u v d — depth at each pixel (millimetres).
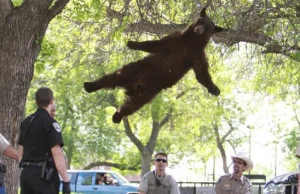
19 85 8617
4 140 6957
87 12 10711
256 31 13109
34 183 6367
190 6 11438
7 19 8641
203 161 43094
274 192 9461
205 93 23094
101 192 23047
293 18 12711
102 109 29734
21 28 8609
